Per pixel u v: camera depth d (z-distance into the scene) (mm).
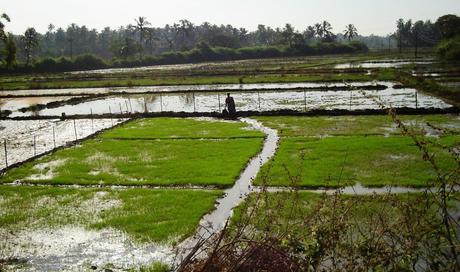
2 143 30406
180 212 15914
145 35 139000
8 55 65438
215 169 20891
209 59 130875
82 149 26750
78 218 15992
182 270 5418
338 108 37844
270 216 6277
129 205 16938
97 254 13250
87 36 182250
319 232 5414
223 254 5383
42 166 23312
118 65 115625
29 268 12648
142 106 45812
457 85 48125
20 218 16219
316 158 21719
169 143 27312
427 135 25312
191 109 42281
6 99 56344
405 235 5281
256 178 19094
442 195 5211
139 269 12141
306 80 59156
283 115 35750
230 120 35219
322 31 173375
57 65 104875
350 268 5402
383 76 58250
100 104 48812
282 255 5227
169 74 78250
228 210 16016
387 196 6074
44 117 39875
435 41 164000
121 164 22875
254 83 61281
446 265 5012
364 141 24672
